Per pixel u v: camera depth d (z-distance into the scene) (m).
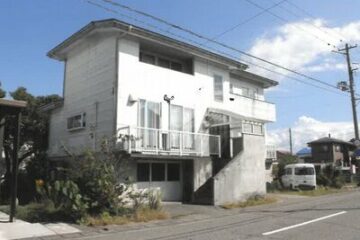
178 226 13.48
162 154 19.86
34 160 26.45
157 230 12.59
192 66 24.00
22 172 27.11
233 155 23.08
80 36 22.05
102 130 20.52
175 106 22.38
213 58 24.48
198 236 11.06
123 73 20.14
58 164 25.19
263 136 24.05
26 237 11.20
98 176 14.91
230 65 25.94
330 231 11.30
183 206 19.50
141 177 20.20
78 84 23.34
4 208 16.55
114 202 15.05
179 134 21.17
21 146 28.25
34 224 13.06
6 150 27.05
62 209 14.54
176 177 22.20
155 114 21.22
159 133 20.28
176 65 23.81
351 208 17.02
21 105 13.38
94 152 16.09
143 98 20.77
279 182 31.62
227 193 20.80
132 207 16.06
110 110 20.03
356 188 33.12
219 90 25.64
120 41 20.30
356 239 10.05
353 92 35.97
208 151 22.61
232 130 23.78
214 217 16.02
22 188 24.95
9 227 12.38
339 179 33.59
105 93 20.62
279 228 12.11
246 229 12.15
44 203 15.69
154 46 21.91
